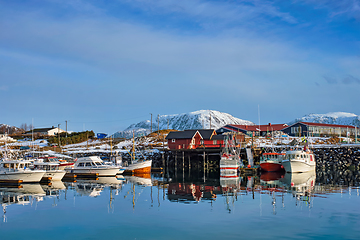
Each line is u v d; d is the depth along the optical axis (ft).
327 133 358.43
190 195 118.83
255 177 180.86
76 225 79.71
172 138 280.92
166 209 95.14
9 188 142.92
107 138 408.26
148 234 72.08
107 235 72.08
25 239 70.33
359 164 248.93
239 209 94.02
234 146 227.61
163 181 167.12
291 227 76.13
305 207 95.96
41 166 179.22
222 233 72.13
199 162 273.95
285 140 316.60
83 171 198.90
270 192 123.65
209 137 278.46
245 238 68.85
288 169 205.46
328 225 77.41
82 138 410.52
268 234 71.20
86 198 114.73
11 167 158.81
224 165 197.88
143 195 119.85
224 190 130.21
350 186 138.82
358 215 86.22
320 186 139.13
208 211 92.12
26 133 472.03
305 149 219.00
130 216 87.51
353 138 346.33
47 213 92.07
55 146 344.08
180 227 76.89
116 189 136.46
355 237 69.05
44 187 145.69
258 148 262.47
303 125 354.13
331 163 253.85
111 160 266.36
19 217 87.71
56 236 71.87
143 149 304.50
